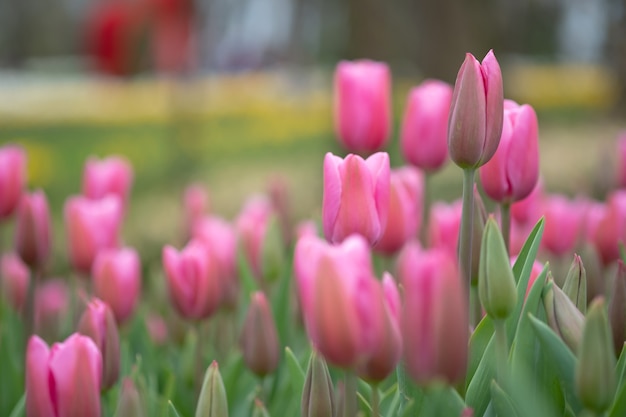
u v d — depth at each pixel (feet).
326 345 4.42
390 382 7.12
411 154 9.79
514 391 5.00
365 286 4.39
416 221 9.20
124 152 57.88
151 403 7.36
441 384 4.33
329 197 5.84
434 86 9.79
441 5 34.94
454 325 4.26
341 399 6.39
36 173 42.68
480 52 36.06
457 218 9.14
